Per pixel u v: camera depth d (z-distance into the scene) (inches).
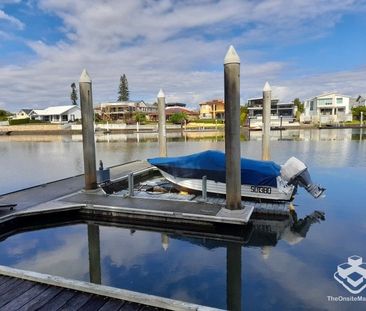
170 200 380.2
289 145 1160.2
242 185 402.3
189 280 236.8
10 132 2488.9
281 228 343.9
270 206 382.9
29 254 287.0
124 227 350.3
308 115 2787.9
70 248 298.5
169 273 248.1
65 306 152.8
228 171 322.0
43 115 3080.7
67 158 973.8
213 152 427.5
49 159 952.9
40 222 352.5
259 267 256.5
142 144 1389.0
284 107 3142.2
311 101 3026.6
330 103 2837.1
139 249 294.4
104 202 370.9
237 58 296.7
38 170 764.0
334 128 2377.0
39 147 1338.6
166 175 453.4
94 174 416.8
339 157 835.4
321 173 618.2
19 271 182.5
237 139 313.1
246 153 979.9
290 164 394.3
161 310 149.3
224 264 263.0
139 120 2768.2
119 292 158.9
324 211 393.7
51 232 339.3
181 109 3405.5
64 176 687.7
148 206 353.7
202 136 1900.8
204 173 418.9
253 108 3036.4
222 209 334.0
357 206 411.2
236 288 224.1
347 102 2802.7
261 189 395.2
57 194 416.8
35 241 316.8
